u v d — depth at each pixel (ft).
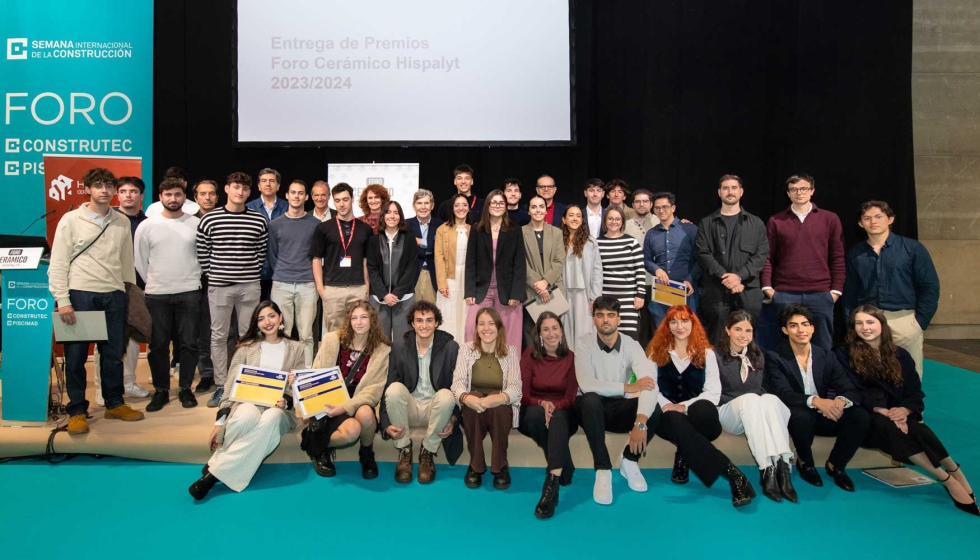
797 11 16.71
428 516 8.20
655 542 7.48
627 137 17.13
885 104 16.75
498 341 9.45
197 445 9.84
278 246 12.34
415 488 9.12
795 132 16.92
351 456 10.25
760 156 17.07
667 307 12.76
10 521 7.98
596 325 9.45
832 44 16.70
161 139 16.96
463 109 17.04
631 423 9.32
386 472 9.71
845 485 9.04
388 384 9.59
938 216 20.47
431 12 16.94
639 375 9.40
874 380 9.14
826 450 10.00
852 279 11.55
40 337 10.19
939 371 16.24
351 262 11.95
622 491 9.05
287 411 9.48
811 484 9.22
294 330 12.97
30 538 7.54
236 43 16.79
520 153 17.42
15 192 16.17
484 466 9.08
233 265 11.51
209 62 17.01
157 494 8.83
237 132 16.88
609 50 17.13
